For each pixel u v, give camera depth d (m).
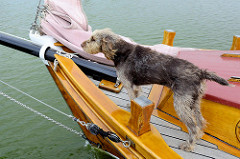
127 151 2.91
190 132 2.96
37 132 5.34
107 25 11.08
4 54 8.91
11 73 7.61
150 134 2.73
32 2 14.57
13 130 5.36
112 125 3.07
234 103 2.93
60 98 6.57
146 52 3.15
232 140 3.15
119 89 4.20
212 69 3.61
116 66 3.41
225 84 2.69
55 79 4.77
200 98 2.98
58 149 4.86
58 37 4.54
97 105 3.18
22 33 9.55
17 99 6.40
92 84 3.61
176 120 3.61
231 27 10.97
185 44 9.24
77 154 4.71
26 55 8.92
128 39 4.75
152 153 2.49
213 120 3.26
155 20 12.00
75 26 4.70
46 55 4.33
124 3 15.33
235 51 4.29
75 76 3.74
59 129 5.47
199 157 2.99
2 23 10.58
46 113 5.97
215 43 9.35
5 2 14.57
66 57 4.28
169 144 3.17
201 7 14.44
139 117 2.54
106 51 3.32
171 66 2.92
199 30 10.67
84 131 4.11
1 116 5.77
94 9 13.86
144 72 3.08
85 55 4.46
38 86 7.03
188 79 2.80
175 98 2.89
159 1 15.95
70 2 5.11
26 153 4.72
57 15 4.88
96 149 4.46
